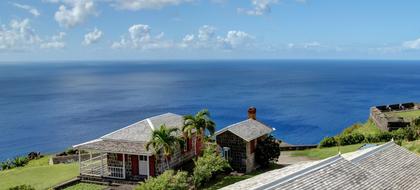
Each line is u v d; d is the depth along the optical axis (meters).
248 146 51.09
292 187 21.05
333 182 22.53
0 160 98.56
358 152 28.67
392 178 25.11
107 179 49.59
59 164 61.16
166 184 38.75
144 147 48.72
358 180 23.47
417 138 61.78
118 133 52.59
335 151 60.44
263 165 53.31
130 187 46.47
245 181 26.31
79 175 51.03
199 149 58.34
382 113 79.88
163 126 47.53
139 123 54.41
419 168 28.23
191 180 45.16
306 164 26.45
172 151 48.34
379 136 63.84
